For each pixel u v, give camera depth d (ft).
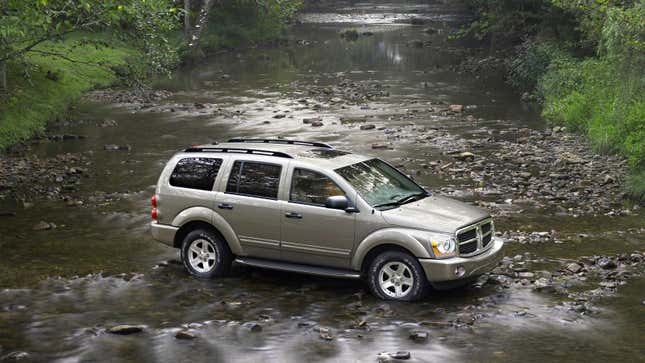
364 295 32.68
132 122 90.38
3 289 34.32
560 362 25.11
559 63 102.06
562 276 35.17
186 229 36.37
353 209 31.99
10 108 84.53
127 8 62.49
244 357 25.68
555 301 31.68
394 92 113.29
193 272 36.06
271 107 100.73
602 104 75.10
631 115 65.51
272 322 29.27
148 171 63.57
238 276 35.99
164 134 81.92
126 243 42.96
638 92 67.26
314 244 32.96
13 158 69.10
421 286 31.01
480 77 129.70
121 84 121.29
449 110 95.61
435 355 25.58
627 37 60.44
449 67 144.15
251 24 206.08
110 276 36.45
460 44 184.85
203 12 173.47
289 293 33.27
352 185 32.73
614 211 48.19
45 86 102.42
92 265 38.63
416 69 142.31
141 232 45.37
